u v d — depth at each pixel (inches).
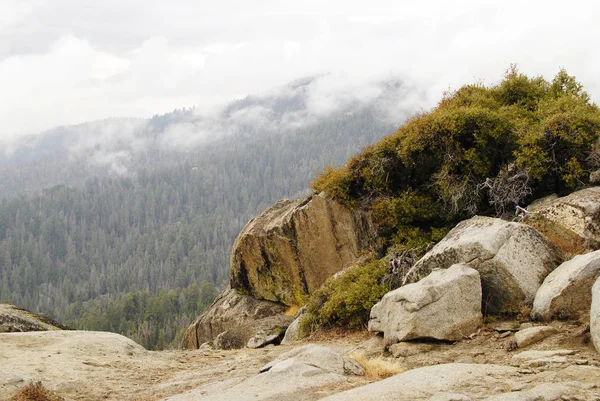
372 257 676.7
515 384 283.9
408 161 686.5
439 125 653.9
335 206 747.4
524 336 366.6
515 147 627.5
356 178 735.7
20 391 361.1
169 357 519.5
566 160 585.3
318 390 312.7
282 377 332.5
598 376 284.5
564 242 480.4
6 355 464.4
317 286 778.2
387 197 703.1
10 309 711.7
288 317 746.8
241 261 885.8
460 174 652.7
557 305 387.5
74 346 509.7
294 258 797.9
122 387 398.6
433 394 277.4
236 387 334.0
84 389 393.1
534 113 656.4
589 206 479.2
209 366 457.4
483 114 639.1
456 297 416.8
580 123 578.6
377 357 416.8
